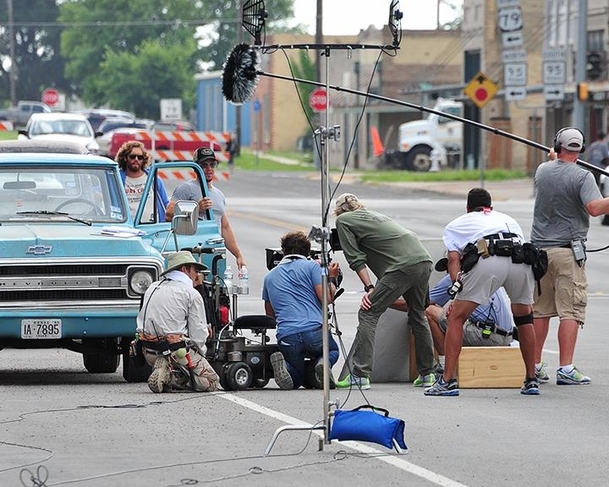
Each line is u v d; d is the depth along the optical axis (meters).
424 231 72.69
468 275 29.45
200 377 29.95
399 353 32.31
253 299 49.44
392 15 26.42
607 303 50.28
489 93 102.31
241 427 25.53
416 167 148.25
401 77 174.00
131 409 27.56
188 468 21.88
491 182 125.25
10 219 32.91
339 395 29.81
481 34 151.88
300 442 24.06
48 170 33.88
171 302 29.78
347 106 172.38
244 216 82.69
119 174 34.41
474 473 21.73
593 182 31.09
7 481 20.95
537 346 31.86
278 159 193.75
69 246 31.16
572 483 21.12
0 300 30.81
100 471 21.64
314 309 30.52
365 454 23.02
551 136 136.25
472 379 30.92
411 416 27.05
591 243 70.62
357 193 112.06
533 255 29.56
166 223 34.66
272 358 30.34
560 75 102.69
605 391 30.61
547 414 27.44
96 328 31.23
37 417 26.55
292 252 31.17
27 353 39.28
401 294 30.44
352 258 30.25
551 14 137.75
